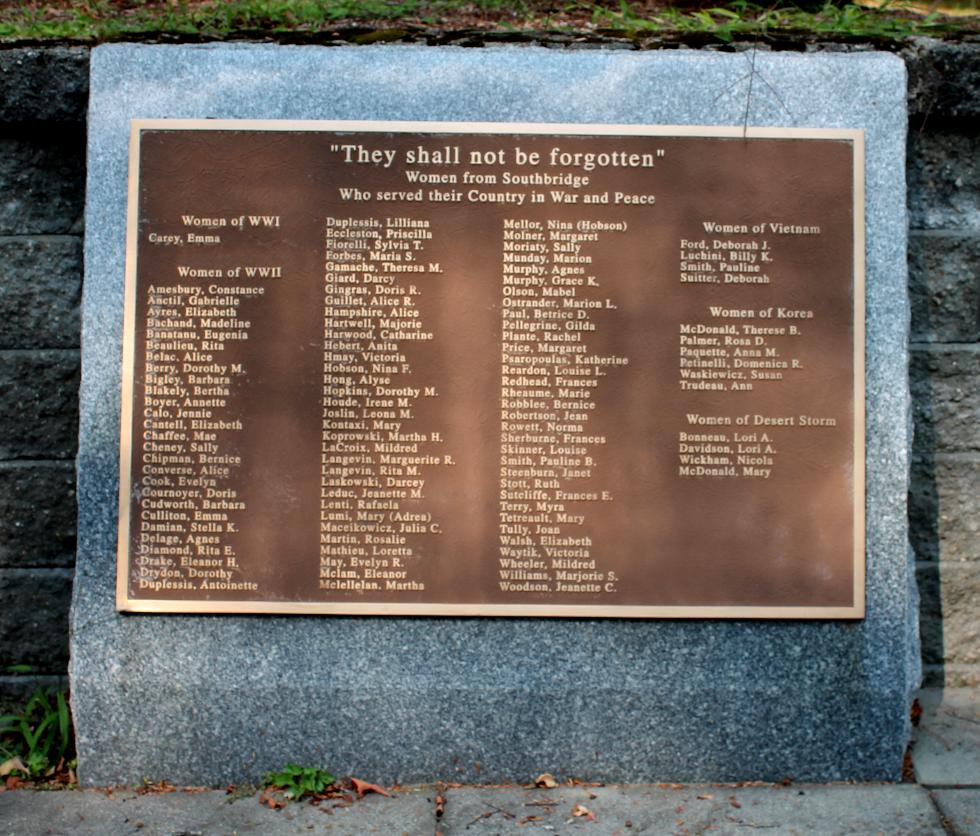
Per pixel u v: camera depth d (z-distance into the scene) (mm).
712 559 4203
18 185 4832
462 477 4215
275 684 4191
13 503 4789
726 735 4203
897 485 4250
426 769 4195
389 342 4230
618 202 4250
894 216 4316
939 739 4469
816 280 4250
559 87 4328
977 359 4902
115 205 4301
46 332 4816
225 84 4328
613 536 4207
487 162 4258
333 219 4246
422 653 4211
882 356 4277
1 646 4793
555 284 4242
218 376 4219
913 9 5867
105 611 4219
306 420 4215
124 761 4191
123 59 4328
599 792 4109
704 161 4270
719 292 4242
